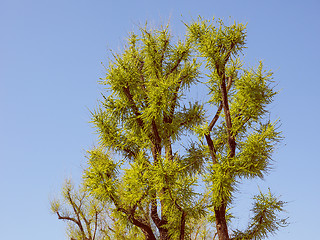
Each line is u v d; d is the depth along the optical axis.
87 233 14.48
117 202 10.97
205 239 13.38
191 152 11.76
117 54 11.97
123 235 13.47
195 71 12.88
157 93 11.04
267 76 10.71
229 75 11.74
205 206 10.51
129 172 10.44
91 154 11.72
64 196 14.75
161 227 11.35
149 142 12.31
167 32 13.09
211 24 11.45
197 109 12.30
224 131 12.05
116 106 12.22
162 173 9.95
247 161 10.32
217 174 9.88
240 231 10.64
